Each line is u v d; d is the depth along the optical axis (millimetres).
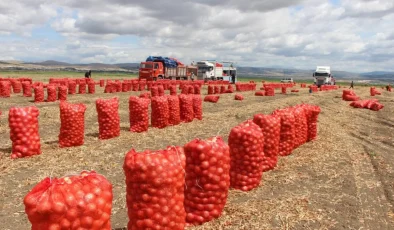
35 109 10461
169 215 5145
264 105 25219
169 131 14492
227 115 19531
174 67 56156
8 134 13555
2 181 8328
